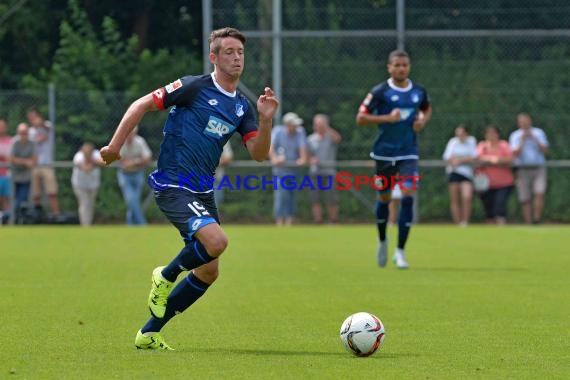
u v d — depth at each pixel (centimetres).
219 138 2600
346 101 7512
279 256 5016
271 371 2298
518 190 7400
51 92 7631
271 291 3728
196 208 2512
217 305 3381
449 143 7388
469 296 3597
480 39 7550
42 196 7631
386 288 3812
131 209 7281
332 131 7425
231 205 7506
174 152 2575
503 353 2541
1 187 7362
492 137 7331
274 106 2594
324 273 4300
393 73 4459
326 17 7481
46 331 2841
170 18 9250
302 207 7456
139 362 2400
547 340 2730
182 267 2491
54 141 7644
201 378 2220
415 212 7531
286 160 7281
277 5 7431
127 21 9362
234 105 2616
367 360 2439
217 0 7425
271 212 7519
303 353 2531
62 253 5100
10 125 7812
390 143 4456
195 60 9175
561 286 3869
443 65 7550
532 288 3812
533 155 7338
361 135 7519
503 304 3403
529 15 7544
